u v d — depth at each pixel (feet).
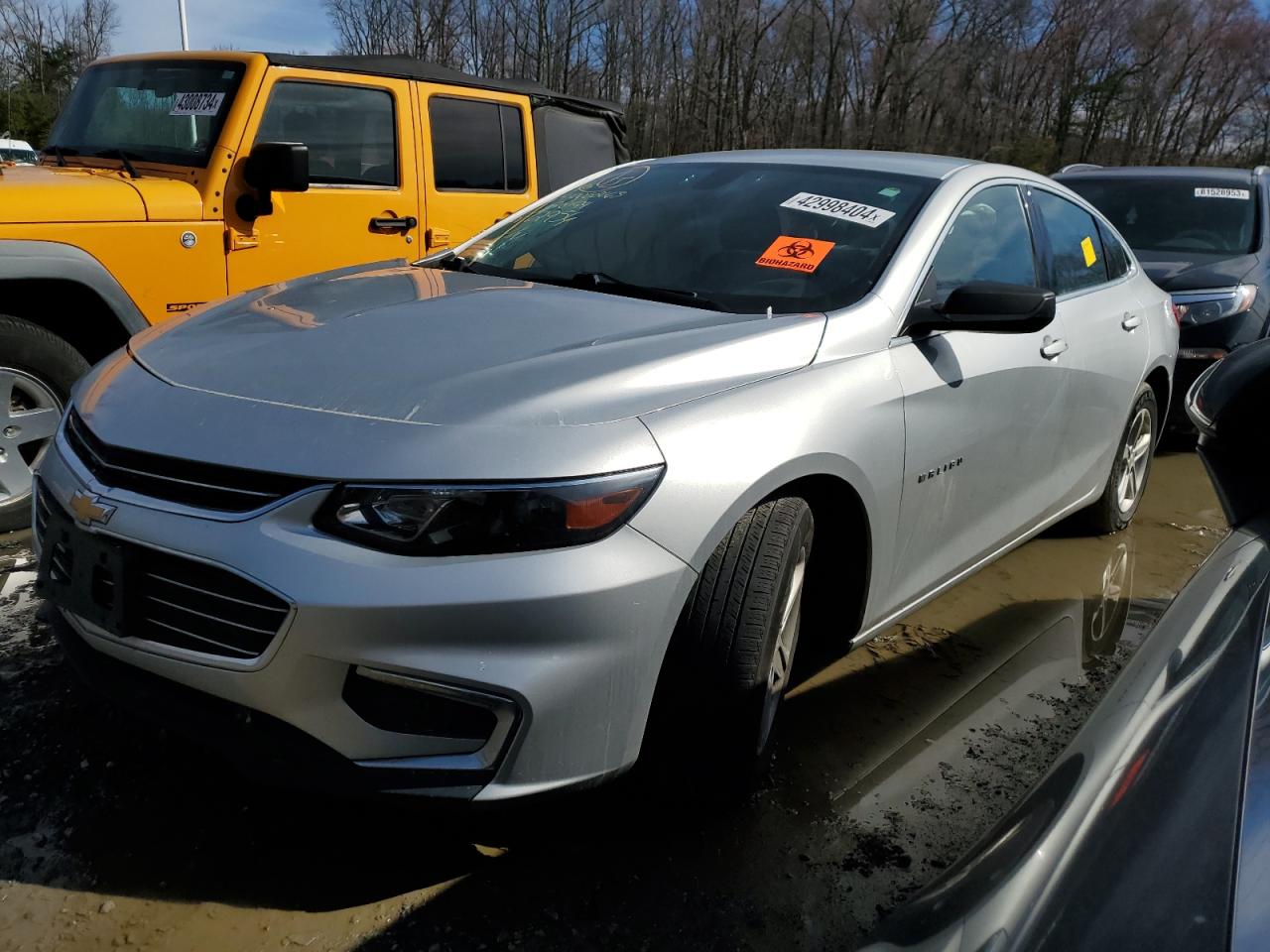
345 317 8.54
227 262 15.25
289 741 6.54
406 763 6.50
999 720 10.14
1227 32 158.30
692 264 10.13
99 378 8.31
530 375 7.22
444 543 6.33
